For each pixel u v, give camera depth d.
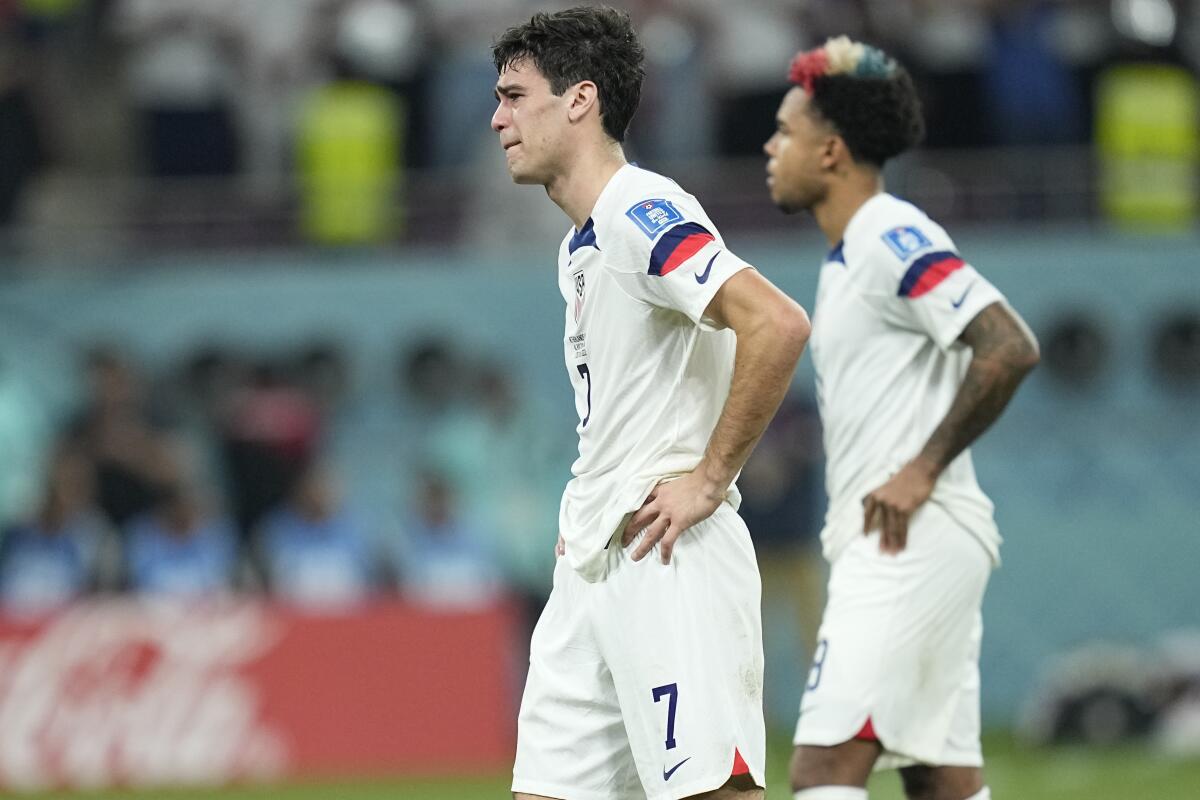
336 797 37.62
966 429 20.48
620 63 17.44
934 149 50.84
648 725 17.11
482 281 49.44
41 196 49.94
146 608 41.41
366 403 48.88
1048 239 50.34
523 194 51.16
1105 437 49.59
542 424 48.28
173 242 50.41
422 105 51.53
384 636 42.12
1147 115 51.88
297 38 53.09
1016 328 20.44
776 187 22.14
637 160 50.44
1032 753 42.72
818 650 21.08
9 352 48.44
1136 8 53.03
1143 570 49.19
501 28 52.16
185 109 51.06
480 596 44.66
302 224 50.78
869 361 21.20
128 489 44.16
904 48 50.69
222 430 47.12
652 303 17.09
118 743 40.69
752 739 17.19
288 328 49.06
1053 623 48.94
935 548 20.78
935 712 20.95
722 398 17.66
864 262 21.19
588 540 17.44
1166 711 43.47
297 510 44.47
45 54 50.66
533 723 17.89
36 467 46.94
